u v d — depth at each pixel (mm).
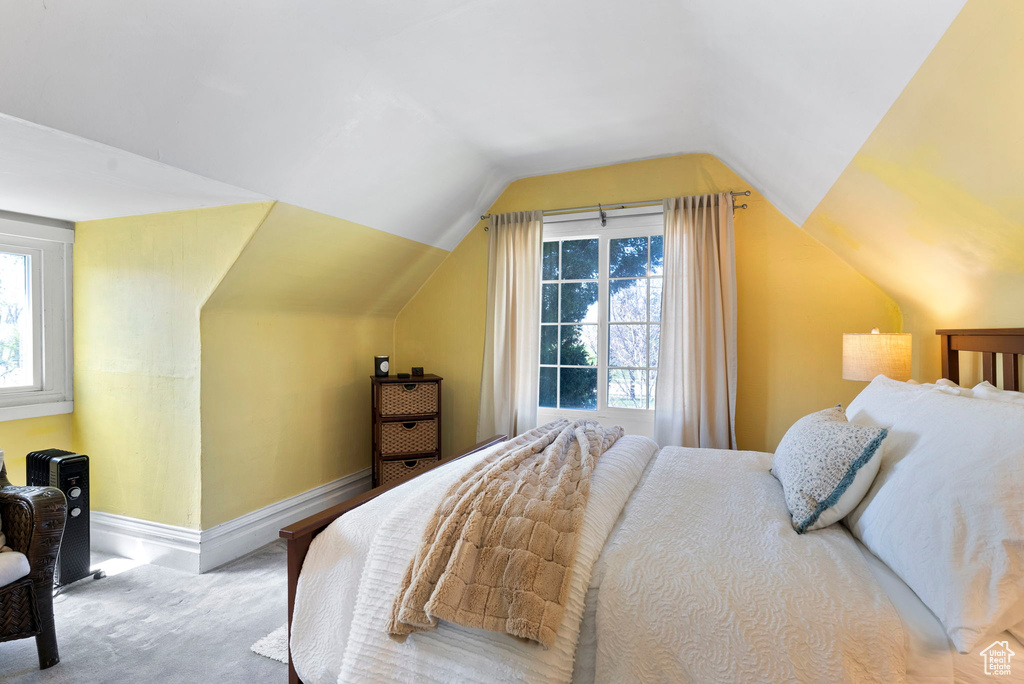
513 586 1256
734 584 1216
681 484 1930
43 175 2172
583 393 3939
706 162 3523
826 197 2395
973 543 1078
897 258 2350
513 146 3354
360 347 4016
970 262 1819
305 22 1896
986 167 1305
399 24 1992
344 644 1513
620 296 3826
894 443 1505
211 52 1796
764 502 1717
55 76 1574
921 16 1104
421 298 4340
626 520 1581
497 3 1886
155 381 2875
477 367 4168
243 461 3018
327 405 3674
